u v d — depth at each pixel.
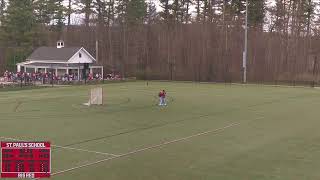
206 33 138.88
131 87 101.81
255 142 36.84
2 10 172.38
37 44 156.00
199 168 28.17
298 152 33.09
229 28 143.00
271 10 155.50
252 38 138.88
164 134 40.31
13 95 80.81
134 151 32.94
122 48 147.75
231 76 132.00
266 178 26.12
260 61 136.12
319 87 110.75
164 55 139.38
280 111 58.81
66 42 163.25
